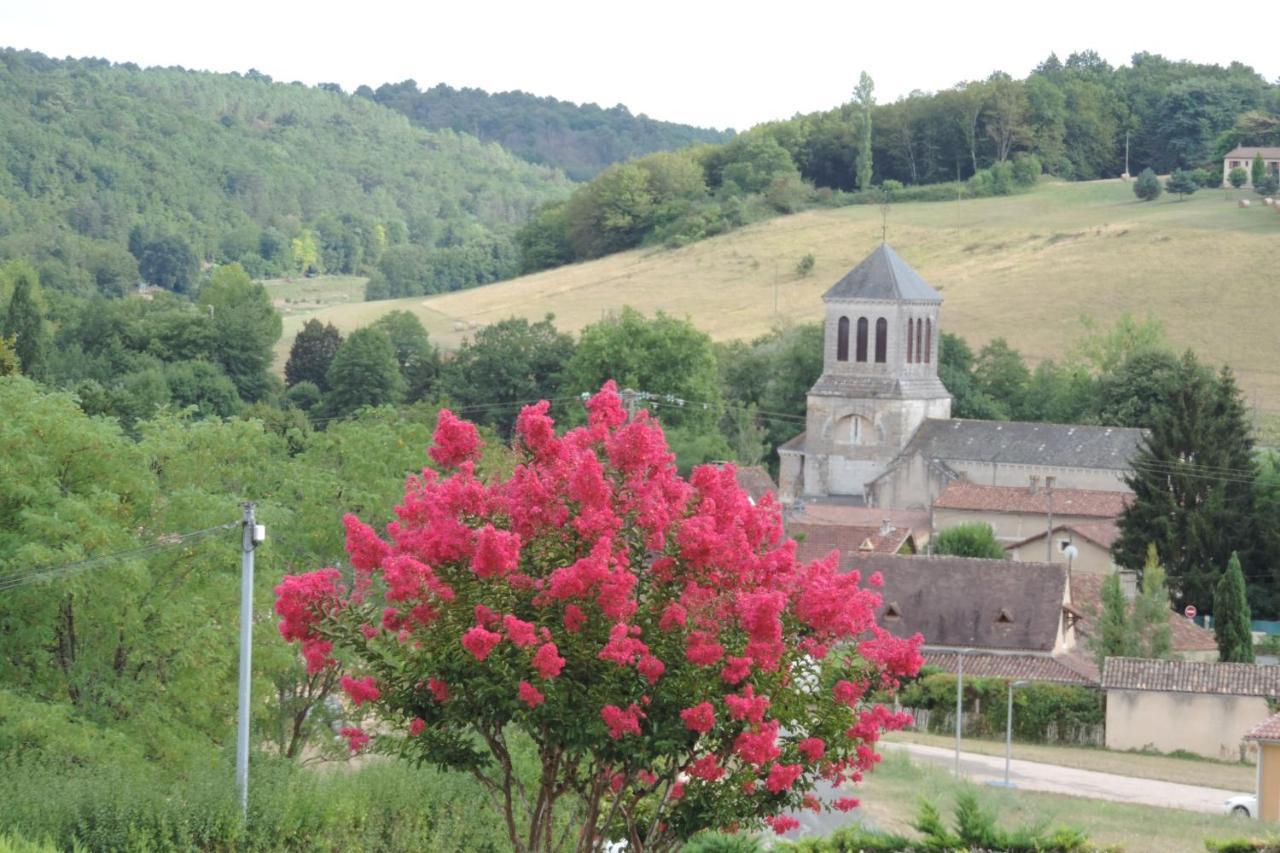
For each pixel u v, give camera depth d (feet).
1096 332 552.00
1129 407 459.73
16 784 112.47
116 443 150.00
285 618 80.69
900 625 267.59
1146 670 240.32
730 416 459.32
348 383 481.46
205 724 143.02
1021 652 261.65
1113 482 385.50
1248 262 604.49
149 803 109.91
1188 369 354.54
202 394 468.75
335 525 171.32
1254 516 326.24
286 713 152.35
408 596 76.95
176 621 140.05
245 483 172.14
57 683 140.05
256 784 112.78
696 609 77.92
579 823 104.83
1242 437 336.90
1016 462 392.27
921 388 412.98
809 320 634.43
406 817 114.42
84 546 140.56
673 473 81.97
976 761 219.00
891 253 412.16
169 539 143.13
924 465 397.80
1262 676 236.84
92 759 127.34
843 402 409.28
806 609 78.38
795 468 418.51
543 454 81.66
